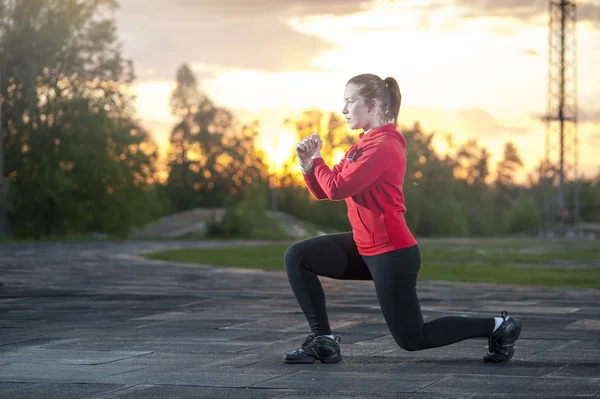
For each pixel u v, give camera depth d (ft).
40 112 177.37
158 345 20.89
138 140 195.42
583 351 19.69
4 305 32.55
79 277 51.44
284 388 14.94
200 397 14.16
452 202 418.92
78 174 189.67
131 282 46.98
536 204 556.10
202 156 372.79
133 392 14.65
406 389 14.80
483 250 124.57
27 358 18.74
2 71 172.76
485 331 17.56
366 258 17.20
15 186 178.29
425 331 17.19
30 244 138.31
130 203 200.54
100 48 180.96
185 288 42.45
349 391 14.62
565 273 59.21
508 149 566.77
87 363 17.97
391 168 16.62
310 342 17.84
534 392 14.48
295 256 17.63
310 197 349.00
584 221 496.23
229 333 23.39
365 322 25.93
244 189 367.45
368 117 17.03
